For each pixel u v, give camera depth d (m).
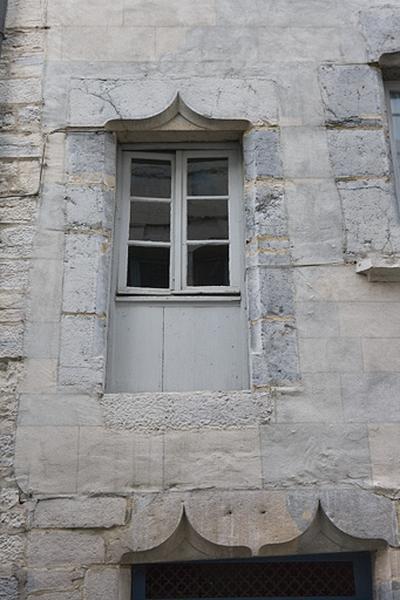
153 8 5.82
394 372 4.90
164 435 4.70
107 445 4.67
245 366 5.14
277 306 5.02
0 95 5.52
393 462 4.70
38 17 5.79
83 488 4.58
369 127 5.52
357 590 4.60
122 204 5.51
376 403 4.82
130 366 5.12
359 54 5.73
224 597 4.61
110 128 5.49
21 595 4.35
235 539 4.49
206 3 5.84
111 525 4.51
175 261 5.40
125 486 4.59
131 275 5.38
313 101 5.58
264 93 5.57
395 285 5.11
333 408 4.80
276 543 4.49
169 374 5.11
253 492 4.59
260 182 5.34
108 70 5.61
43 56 5.66
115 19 5.78
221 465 4.64
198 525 4.51
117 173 5.57
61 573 4.41
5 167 5.33
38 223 5.20
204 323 5.24
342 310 5.03
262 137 5.46
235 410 4.77
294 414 4.77
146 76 5.59
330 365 4.89
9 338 4.89
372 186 5.35
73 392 4.79
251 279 5.16
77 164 5.36
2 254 5.11
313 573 4.68
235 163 5.65
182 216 5.52
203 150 5.68
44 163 5.35
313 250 5.17
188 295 5.30
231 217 5.50
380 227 5.25
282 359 4.89
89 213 5.24
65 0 5.84
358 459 4.69
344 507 4.57
